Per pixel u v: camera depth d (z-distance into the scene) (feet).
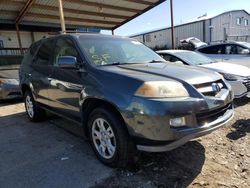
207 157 11.74
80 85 11.99
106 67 11.64
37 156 12.53
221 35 99.45
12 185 10.02
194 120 9.52
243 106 20.38
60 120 18.61
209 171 10.52
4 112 22.53
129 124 9.71
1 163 11.96
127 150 10.32
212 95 10.55
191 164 11.14
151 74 10.47
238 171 10.52
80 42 13.16
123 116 9.82
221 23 99.14
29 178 10.48
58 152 12.87
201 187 9.46
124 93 9.86
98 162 11.61
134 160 10.89
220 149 12.55
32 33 73.15
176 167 10.90
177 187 9.50
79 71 12.11
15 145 14.11
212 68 21.45
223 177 10.09
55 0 48.96
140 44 15.66
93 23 65.51
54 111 15.35
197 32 98.94
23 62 19.30
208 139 13.75
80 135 15.24
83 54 12.40
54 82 14.29
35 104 17.70
